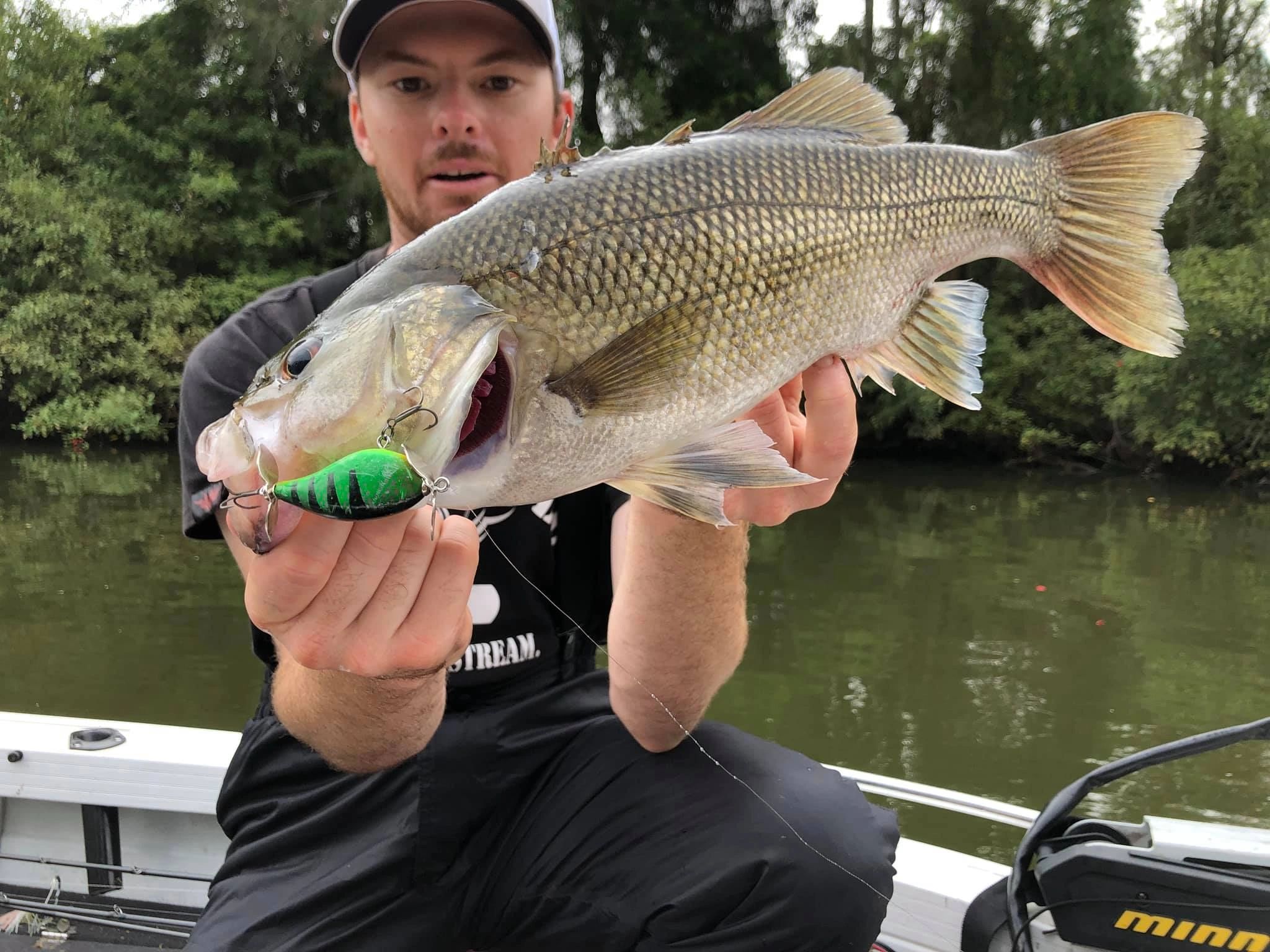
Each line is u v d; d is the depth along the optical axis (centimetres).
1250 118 614
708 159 54
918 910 77
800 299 56
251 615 44
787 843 62
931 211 60
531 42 76
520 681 72
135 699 211
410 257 48
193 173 656
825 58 666
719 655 67
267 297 75
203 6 685
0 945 85
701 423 53
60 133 664
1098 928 66
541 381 49
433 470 44
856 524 447
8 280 611
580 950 66
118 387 616
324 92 698
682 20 645
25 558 346
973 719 209
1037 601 310
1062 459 629
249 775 70
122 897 89
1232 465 563
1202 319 532
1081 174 65
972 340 63
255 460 43
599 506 76
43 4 676
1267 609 301
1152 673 239
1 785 88
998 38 628
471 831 67
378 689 54
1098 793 172
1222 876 64
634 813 65
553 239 49
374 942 64
